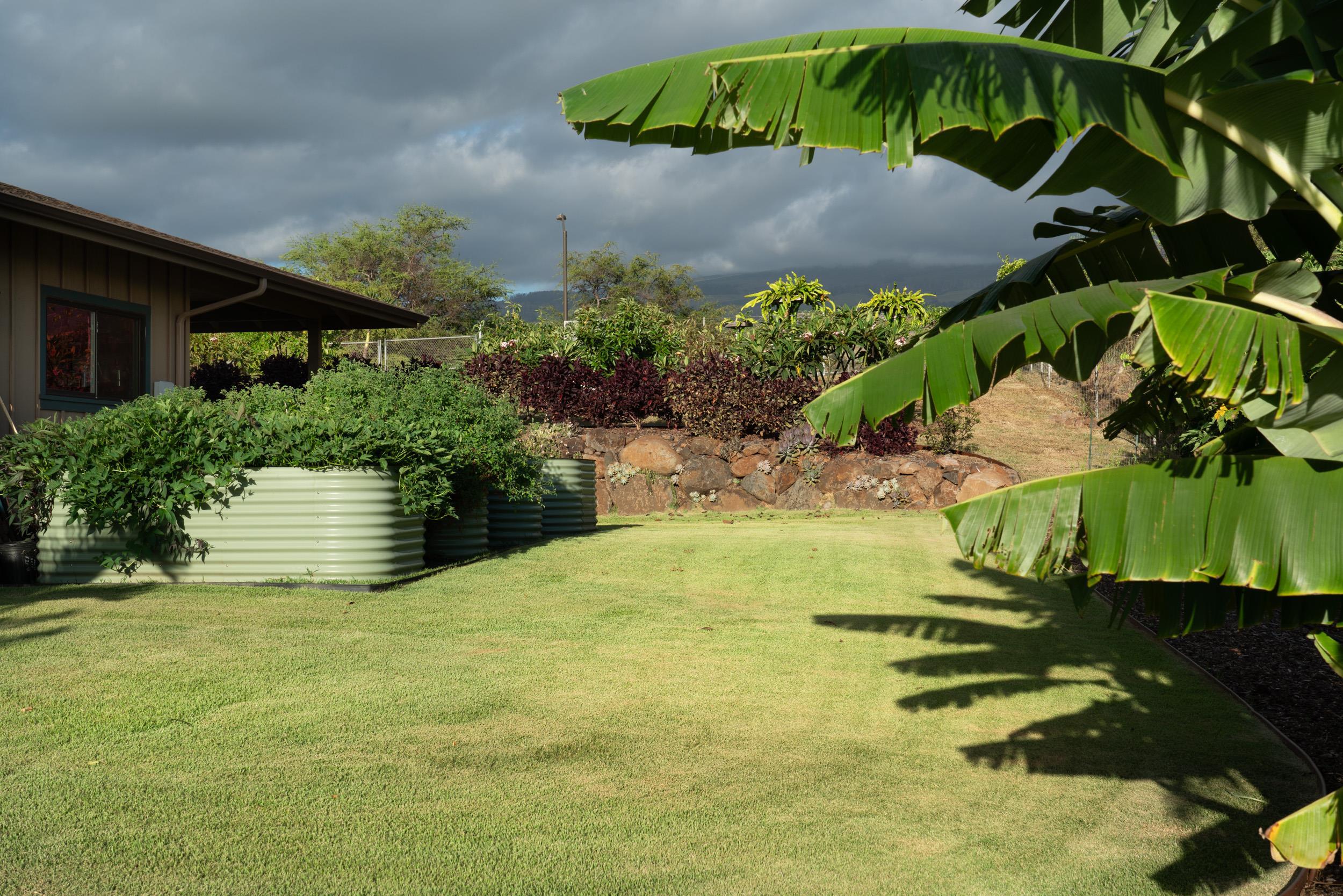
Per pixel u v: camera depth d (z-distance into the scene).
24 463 7.46
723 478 16.91
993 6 4.52
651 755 4.19
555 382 17.77
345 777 3.73
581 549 9.92
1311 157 2.96
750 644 6.25
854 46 2.89
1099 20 4.25
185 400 7.95
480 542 9.51
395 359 20.97
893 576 8.78
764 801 3.72
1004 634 6.78
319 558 7.53
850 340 17.81
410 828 3.30
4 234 9.52
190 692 4.70
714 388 17.17
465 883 2.90
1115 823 3.65
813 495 16.70
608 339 19.19
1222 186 3.15
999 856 3.31
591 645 6.05
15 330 9.65
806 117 2.81
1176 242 4.14
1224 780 4.17
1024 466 18.44
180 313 11.97
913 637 6.58
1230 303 2.99
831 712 4.93
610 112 2.99
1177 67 3.07
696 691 5.18
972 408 18.39
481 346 20.27
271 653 5.46
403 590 7.47
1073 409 22.97
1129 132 2.80
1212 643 7.02
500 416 9.63
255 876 2.87
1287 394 2.78
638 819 3.48
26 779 3.53
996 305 4.38
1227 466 2.74
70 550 7.57
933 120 2.71
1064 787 4.02
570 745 4.27
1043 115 2.73
